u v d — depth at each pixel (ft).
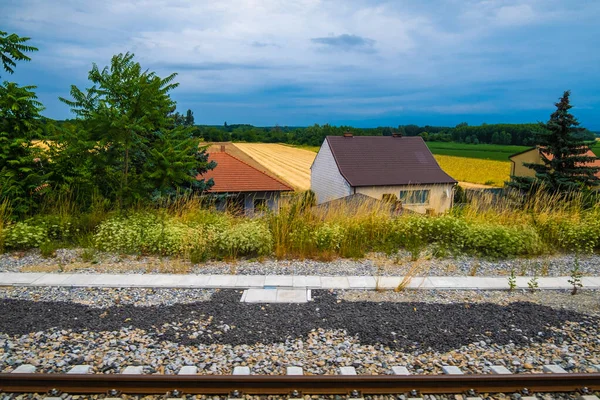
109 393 15.02
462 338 19.30
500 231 35.06
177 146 43.11
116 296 24.09
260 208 40.81
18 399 14.71
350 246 34.27
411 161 119.96
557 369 16.79
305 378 15.28
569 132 81.20
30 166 40.16
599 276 29.04
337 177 117.50
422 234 37.22
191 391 15.17
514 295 25.38
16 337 18.79
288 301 23.57
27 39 40.75
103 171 41.60
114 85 38.45
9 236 33.30
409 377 15.37
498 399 15.14
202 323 20.48
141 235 33.42
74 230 36.47
